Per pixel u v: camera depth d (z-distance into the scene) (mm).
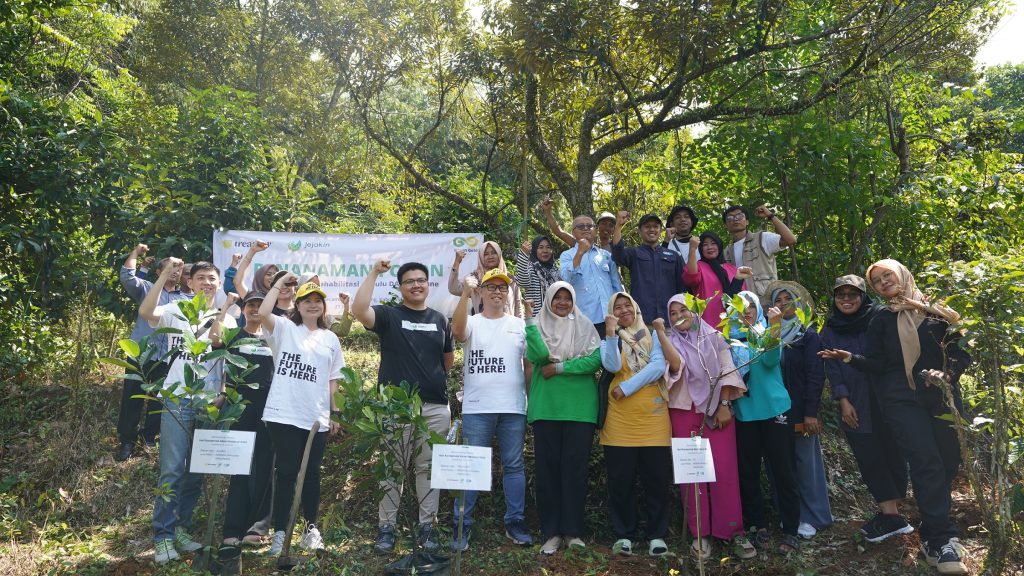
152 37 16125
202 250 8320
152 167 8344
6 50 9438
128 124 11070
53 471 6258
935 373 4703
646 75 10055
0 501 5746
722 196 9398
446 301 9188
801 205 8508
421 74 11953
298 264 8914
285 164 14266
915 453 4984
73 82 14250
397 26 11477
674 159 10305
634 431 5383
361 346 9727
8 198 8016
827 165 8219
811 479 5754
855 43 8398
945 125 9836
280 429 4930
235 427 5172
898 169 9109
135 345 4250
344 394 4695
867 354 5246
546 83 9305
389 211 15305
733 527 5277
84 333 8820
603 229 7176
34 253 8102
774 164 8430
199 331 4730
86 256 8227
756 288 7059
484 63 10484
